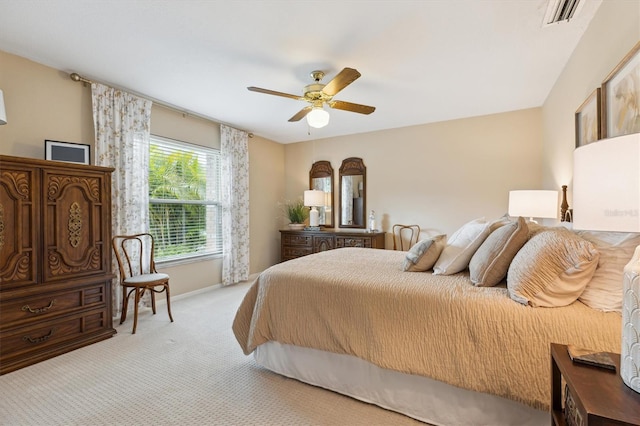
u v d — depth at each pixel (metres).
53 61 2.72
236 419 1.68
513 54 2.60
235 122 4.58
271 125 4.75
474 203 4.34
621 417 0.77
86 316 2.62
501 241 1.77
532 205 2.88
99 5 1.98
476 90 3.38
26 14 2.06
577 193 1.08
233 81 3.12
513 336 1.39
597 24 2.05
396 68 2.84
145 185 3.50
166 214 3.89
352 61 2.71
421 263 2.14
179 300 3.94
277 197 5.82
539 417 1.40
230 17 2.10
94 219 2.70
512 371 1.38
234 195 4.76
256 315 2.10
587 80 2.24
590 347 1.25
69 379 2.07
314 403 1.82
